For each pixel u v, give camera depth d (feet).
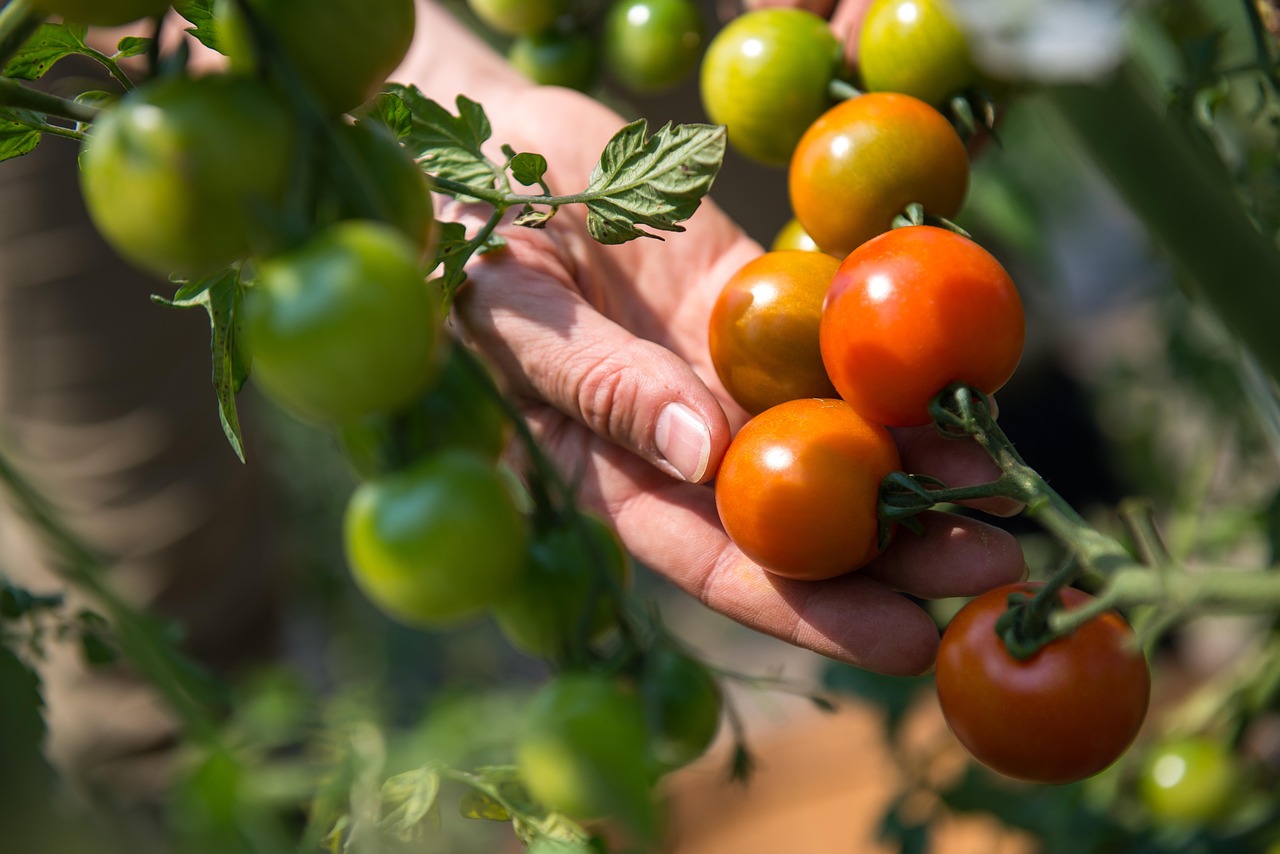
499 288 1.37
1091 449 3.42
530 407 1.46
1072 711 0.99
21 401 2.26
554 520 0.91
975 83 1.23
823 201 1.20
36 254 2.15
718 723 1.04
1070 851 1.84
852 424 1.10
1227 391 1.97
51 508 0.75
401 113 1.02
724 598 1.30
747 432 1.12
